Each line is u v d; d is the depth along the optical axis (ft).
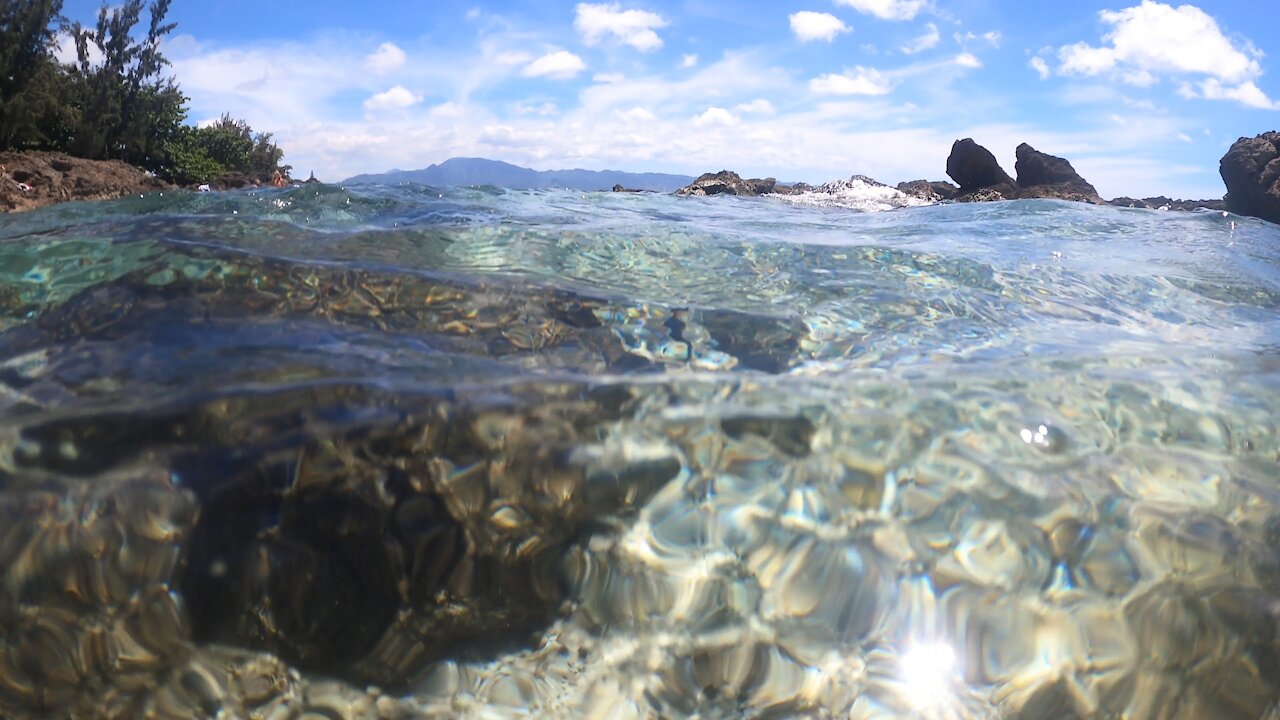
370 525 5.52
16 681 4.65
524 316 9.00
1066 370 7.97
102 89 53.11
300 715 4.70
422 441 6.08
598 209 21.97
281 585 5.17
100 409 6.20
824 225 20.65
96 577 5.05
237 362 7.17
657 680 4.89
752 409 6.78
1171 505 5.92
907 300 10.66
